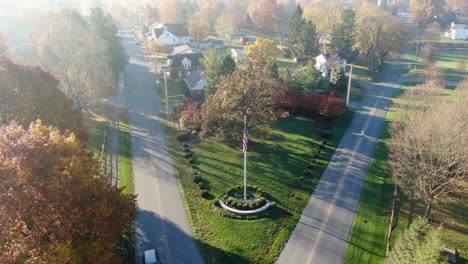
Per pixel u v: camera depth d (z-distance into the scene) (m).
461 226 41.56
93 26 86.69
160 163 53.81
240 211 42.03
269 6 153.12
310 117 70.25
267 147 58.22
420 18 168.25
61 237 25.14
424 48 118.62
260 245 37.56
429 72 91.38
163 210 42.97
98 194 28.55
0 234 24.39
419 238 27.67
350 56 111.62
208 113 55.34
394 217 42.53
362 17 124.44
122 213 29.53
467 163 38.78
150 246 37.25
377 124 69.25
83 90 70.19
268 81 56.16
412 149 45.44
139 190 47.00
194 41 136.00
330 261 35.78
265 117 53.94
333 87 84.06
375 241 38.62
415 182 40.03
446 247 38.19
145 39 145.62
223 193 46.16
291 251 36.94
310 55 110.00
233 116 52.62
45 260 23.73
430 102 60.72
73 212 25.81
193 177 49.88
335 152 57.75
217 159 54.56
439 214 43.38
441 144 39.19
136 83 93.38
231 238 38.44
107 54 81.44
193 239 38.28
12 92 45.34
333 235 39.34
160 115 73.00
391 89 91.19
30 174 25.64
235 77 53.31
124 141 61.28
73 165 27.42
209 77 71.88
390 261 30.80
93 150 57.84
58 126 44.56
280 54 114.94
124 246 36.94
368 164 54.28
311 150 57.78
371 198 46.09
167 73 97.88
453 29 152.50
